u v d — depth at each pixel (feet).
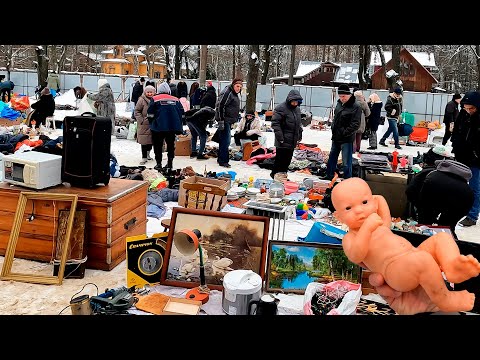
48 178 15.43
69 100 61.52
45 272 14.52
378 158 23.21
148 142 30.42
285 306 12.32
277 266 13.39
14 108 46.26
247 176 26.94
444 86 143.13
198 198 18.76
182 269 13.48
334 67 126.62
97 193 15.08
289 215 19.71
